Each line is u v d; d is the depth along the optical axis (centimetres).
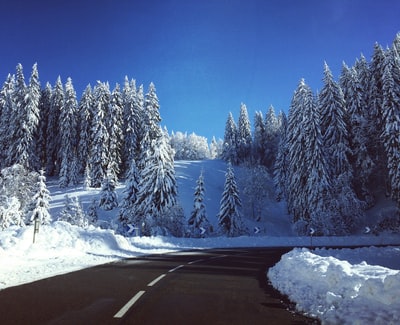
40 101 6631
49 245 1571
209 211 5272
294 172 4781
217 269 1183
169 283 846
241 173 6631
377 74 4734
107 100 6231
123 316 520
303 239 3531
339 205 4138
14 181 3256
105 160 5425
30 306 568
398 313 458
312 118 4334
